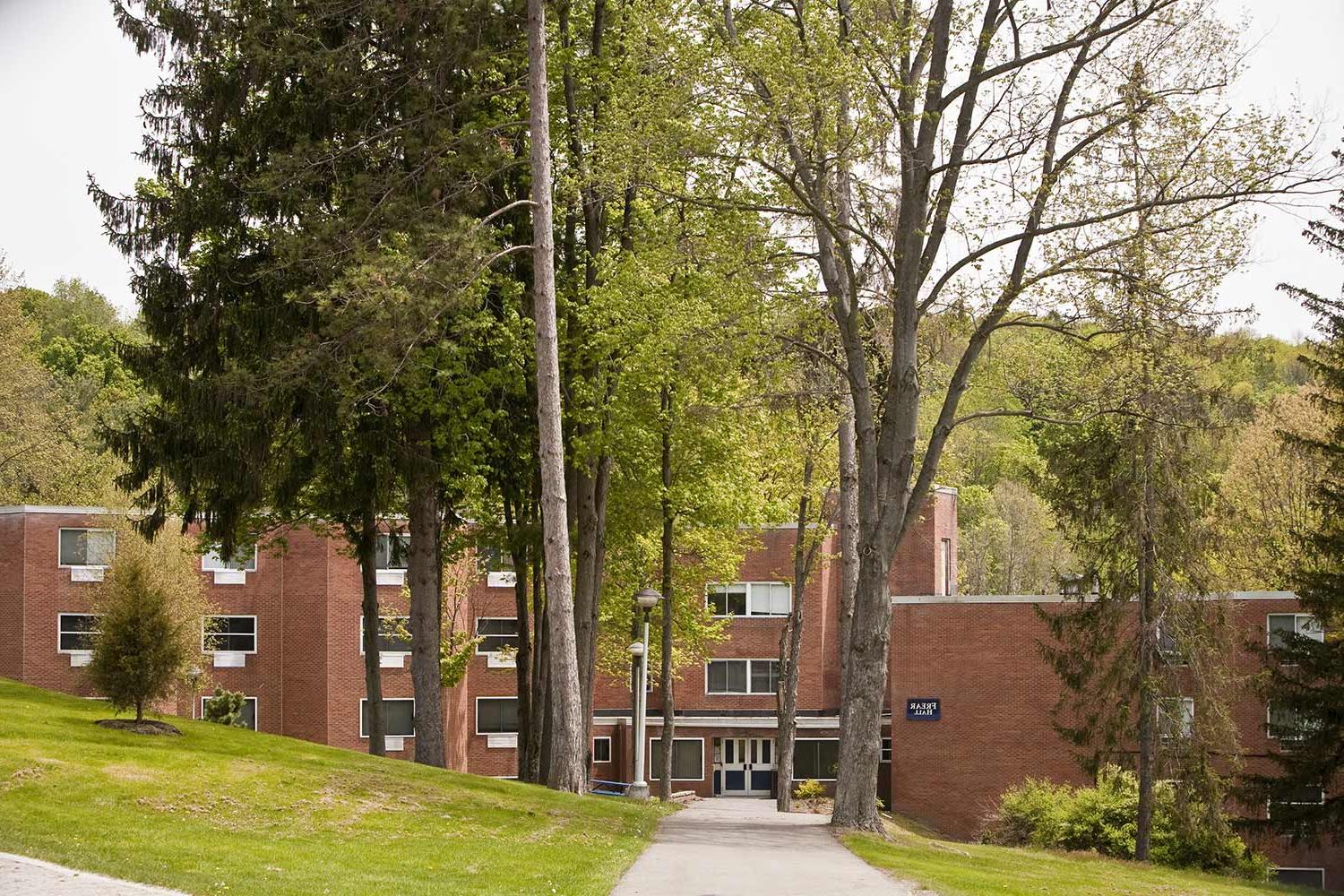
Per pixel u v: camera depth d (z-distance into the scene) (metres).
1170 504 30.62
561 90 28.69
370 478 28.36
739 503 35.62
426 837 17.34
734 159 22.81
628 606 38.97
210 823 16.39
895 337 24.14
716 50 22.23
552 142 28.38
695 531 39.12
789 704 40.28
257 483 27.12
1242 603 38.97
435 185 25.56
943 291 24.12
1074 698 39.66
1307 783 32.88
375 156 26.22
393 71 26.27
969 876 18.53
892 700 41.41
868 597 24.38
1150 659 31.12
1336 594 32.31
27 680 39.44
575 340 28.53
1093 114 23.02
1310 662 33.28
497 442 28.58
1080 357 24.80
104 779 17.59
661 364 27.25
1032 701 40.25
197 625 38.19
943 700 40.94
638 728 32.81
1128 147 22.80
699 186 24.80
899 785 41.06
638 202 29.34
